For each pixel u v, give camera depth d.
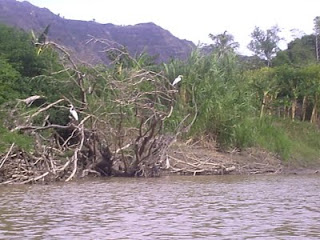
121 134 30.70
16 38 36.94
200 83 37.88
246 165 36.09
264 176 33.84
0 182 26.48
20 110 29.83
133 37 121.88
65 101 32.56
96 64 32.16
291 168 38.78
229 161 35.69
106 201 20.44
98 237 13.71
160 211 17.95
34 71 34.97
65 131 33.38
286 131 45.59
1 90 31.12
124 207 18.84
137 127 31.39
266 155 38.25
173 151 34.22
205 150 36.41
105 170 30.95
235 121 37.28
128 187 25.61
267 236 13.94
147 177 31.00
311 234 14.20
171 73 38.00
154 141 31.05
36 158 27.89
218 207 18.97
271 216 17.02
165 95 33.72
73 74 33.50
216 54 40.06
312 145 45.56
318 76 53.25
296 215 17.23
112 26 126.19
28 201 20.36
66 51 29.78
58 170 28.17
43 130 31.08
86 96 30.86
